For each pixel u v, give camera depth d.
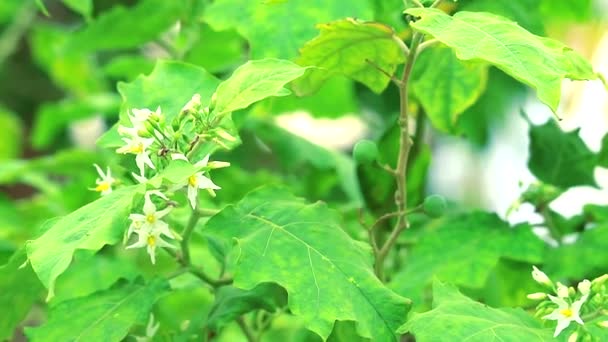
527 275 1.17
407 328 0.98
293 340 1.25
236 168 1.38
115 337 1.04
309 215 1.03
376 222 1.10
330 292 1.00
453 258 1.15
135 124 1.00
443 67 1.17
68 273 1.32
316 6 1.14
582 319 1.00
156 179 0.96
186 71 1.08
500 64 0.95
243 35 1.14
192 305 1.41
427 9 0.99
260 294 1.07
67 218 0.98
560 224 1.22
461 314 0.98
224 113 1.00
